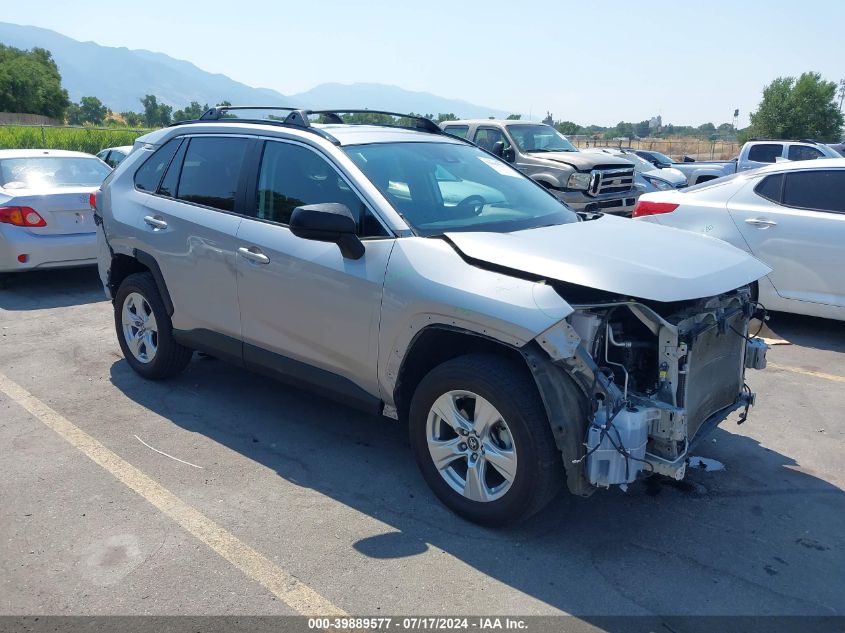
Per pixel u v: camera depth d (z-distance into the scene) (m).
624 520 3.72
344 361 4.03
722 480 4.16
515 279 3.34
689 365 3.32
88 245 8.69
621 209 13.02
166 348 5.35
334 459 4.39
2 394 5.39
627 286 3.21
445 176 4.46
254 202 4.53
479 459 3.55
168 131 5.44
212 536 3.53
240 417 5.00
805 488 4.07
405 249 3.71
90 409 5.11
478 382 3.41
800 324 7.43
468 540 3.51
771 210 6.88
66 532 3.55
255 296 4.41
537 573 3.26
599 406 3.23
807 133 50.28
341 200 4.09
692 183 21.47
